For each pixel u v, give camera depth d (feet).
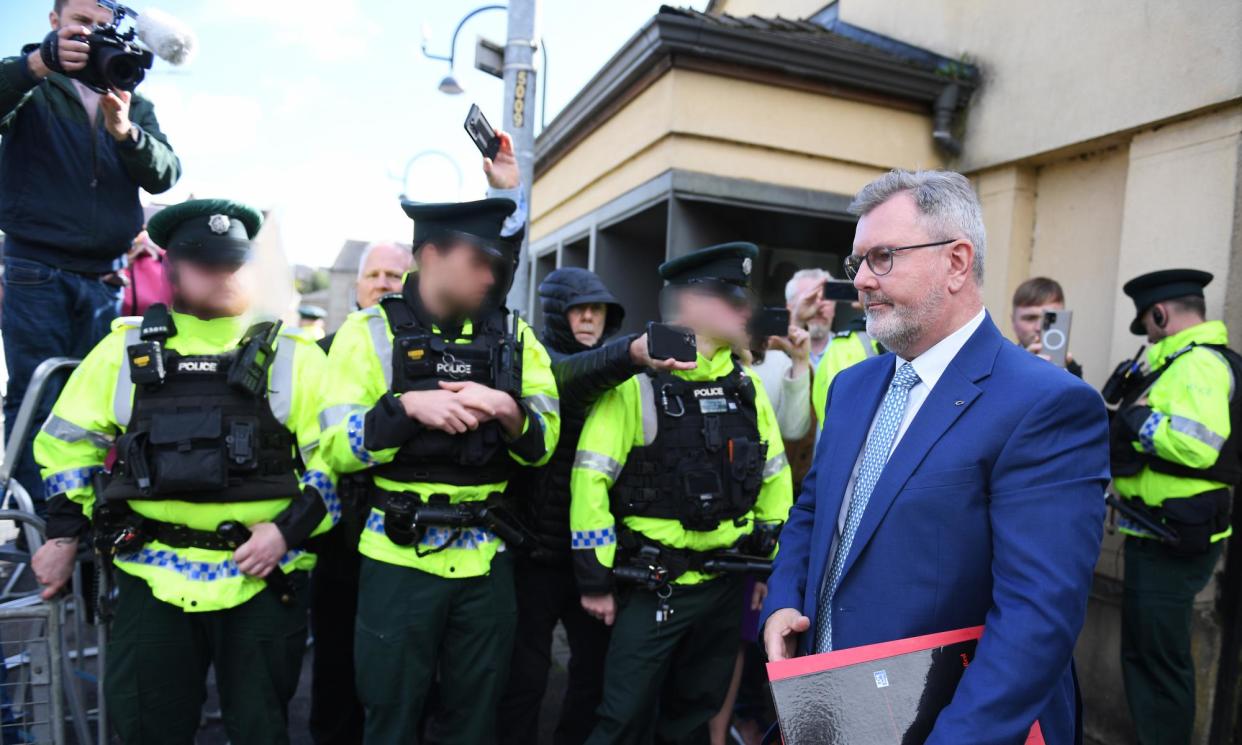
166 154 8.37
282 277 6.57
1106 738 10.75
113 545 5.90
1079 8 11.78
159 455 5.73
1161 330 9.32
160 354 5.91
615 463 7.18
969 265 4.49
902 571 4.32
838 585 4.60
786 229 15.39
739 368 7.95
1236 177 9.64
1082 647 11.21
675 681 7.94
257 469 6.12
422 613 6.07
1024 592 3.84
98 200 8.10
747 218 14.60
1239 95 9.42
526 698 8.00
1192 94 10.01
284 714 6.46
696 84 13.10
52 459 6.07
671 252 13.23
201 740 9.04
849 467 4.98
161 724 6.00
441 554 6.15
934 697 4.02
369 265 9.14
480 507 6.28
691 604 7.34
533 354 6.86
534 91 11.60
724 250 7.45
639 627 7.16
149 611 5.94
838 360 9.48
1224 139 9.79
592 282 8.70
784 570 5.41
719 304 7.47
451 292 6.29
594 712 8.16
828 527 4.95
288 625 6.35
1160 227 10.62
